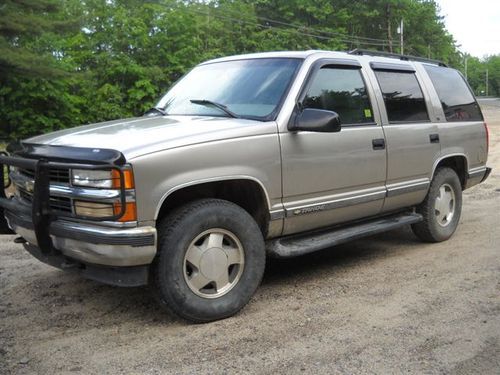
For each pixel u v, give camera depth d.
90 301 4.77
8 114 20.91
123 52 25.38
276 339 4.00
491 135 25.91
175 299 4.09
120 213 3.79
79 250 3.98
